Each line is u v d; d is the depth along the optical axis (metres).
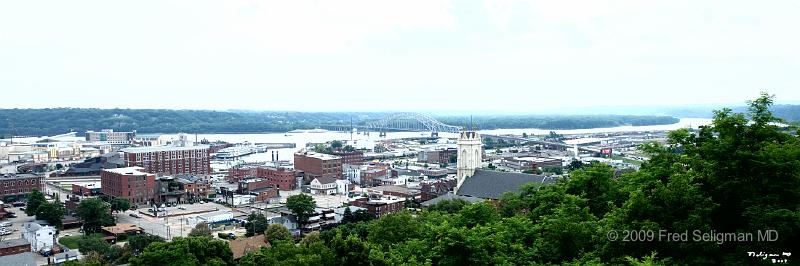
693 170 66.38
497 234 73.56
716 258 57.72
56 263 160.88
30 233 181.62
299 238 185.50
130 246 167.62
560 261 68.75
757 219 57.16
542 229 79.38
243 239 168.50
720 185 62.50
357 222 194.00
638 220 61.88
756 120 68.12
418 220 134.38
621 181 93.56
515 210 125.75
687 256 57.81
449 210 178.88
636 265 52.16
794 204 59.41
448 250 69.44
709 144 66.00
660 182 62.78
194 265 107.56
